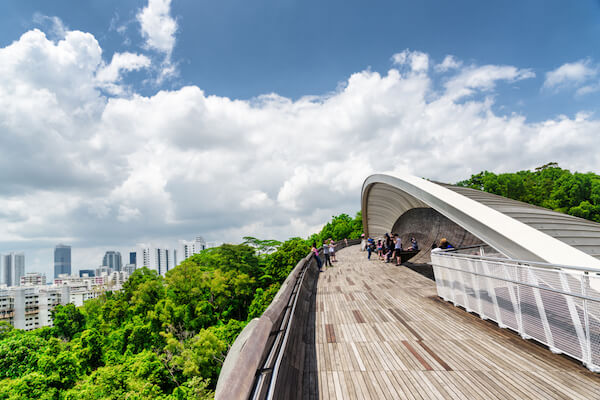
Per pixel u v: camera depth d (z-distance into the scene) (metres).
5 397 35.88
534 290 5.34
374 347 5.76
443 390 4.03
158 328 51.75
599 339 4.16
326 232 83.62
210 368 37.28
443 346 5.56
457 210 10.66
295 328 5.82
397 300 9.59
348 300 10.06
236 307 63.06
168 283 58.78
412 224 27.78
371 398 3.96
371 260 23.27
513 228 8.39
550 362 4.61
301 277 10.68
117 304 69.12
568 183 57.19
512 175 62.84
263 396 2.54
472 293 7.42
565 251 6.87
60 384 39.22
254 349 2.71
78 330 75.56
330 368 4.96
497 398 3.77
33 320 137.75
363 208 38.50
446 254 8.95
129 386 33.69
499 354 5.04
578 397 3.69
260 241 88.06
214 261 70.56
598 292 4.19
